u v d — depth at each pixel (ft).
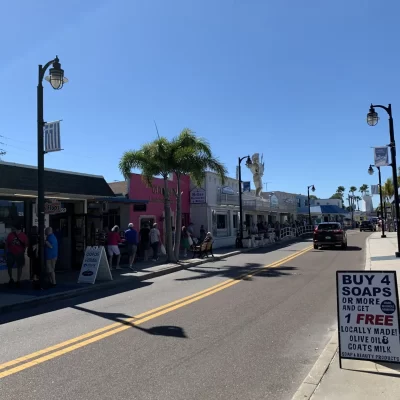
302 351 20.20
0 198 46.57
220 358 19.26
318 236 84.53
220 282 42.78
